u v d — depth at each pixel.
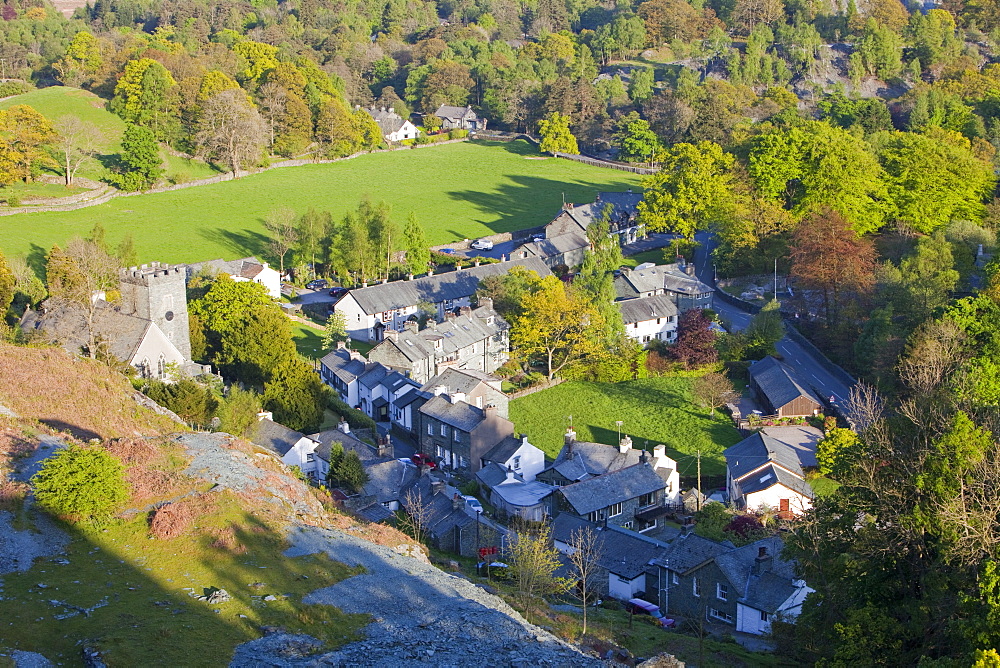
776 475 82.62
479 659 42.97
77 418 67.81
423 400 98.69
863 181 147.38
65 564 46.69
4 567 45.72
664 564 66.81
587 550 65.69
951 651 43.69
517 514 79.25
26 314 105.69
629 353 116.81
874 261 131.12
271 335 102.88
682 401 108.06
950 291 118.81
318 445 84.38
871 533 49.19
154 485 54.91
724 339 118.88
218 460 60.88
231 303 113.00
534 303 115.81
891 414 94.50
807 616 52.16
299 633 43.09
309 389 95.69
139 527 50.91
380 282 151.62
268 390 94.25
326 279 155.12
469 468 90.19
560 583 61.28
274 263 159.38
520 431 101.44
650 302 129.38
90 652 39.12
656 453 86.25
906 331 106.44
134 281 100.75
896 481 50.44
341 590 48.00
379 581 49.53
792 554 55.41
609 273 130.25
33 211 173.88
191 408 83.69
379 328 128.38
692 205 158.50
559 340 117.19
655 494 82.94
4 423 61.19
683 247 160.12
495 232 179.62
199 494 54.47
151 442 63.59
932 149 152.12
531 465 89.44
